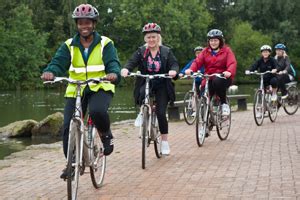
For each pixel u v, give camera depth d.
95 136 7.17
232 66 10.81
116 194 7.27
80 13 6.75
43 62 61.09
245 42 72.62
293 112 17.70
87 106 7.11
